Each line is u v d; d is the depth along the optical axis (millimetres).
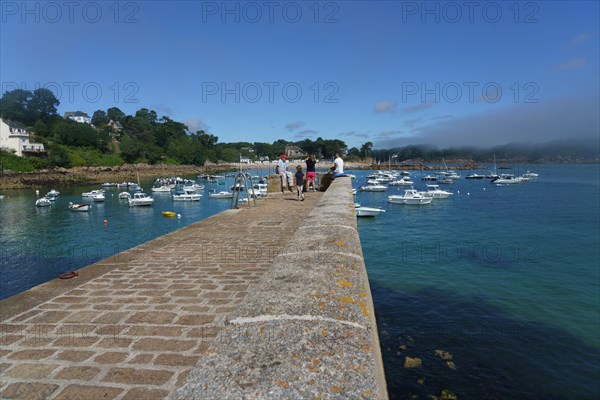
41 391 2689
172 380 2828
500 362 14242
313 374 1464
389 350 15156
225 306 4262
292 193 17281
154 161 139500
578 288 22828
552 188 88188
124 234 41375
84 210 56469
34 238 39469
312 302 2123
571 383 13008
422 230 41094
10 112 114312
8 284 25875
